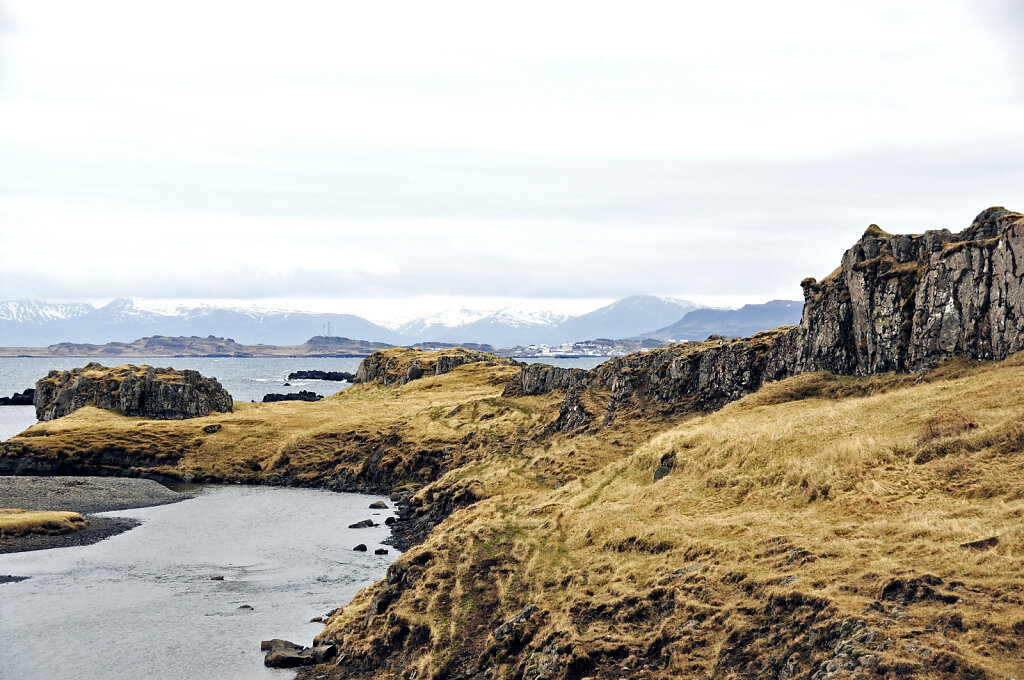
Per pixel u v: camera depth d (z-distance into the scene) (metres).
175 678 43.56
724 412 72.56
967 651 27.19
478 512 66.81
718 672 32.41
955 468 42.03
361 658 44.22
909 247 70.88
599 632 37.88
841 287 75.75
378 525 82.44
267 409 152.12
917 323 66.06
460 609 44.75
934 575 31.72
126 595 58.28
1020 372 52.97
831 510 43.09
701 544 42.72
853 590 32.75
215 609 55.09
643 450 66.12
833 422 55.69
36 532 77.75
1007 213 64.75
